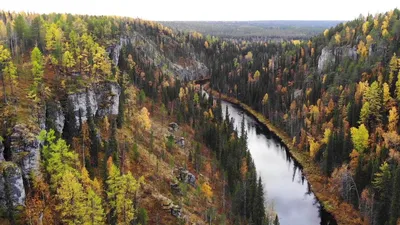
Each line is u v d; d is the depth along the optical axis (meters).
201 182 105.12
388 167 90.31
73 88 100.50
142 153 103.06
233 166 107.00
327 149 115.31
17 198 63.16
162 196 85.31
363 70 159.75
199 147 127.75
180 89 184.88
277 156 139.88
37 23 140.88
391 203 80.44
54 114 88.69
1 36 139.25
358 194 95.38
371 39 184.12
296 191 110.44
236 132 142.38
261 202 88.75
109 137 101.88
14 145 68.94
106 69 121.12
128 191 71.38
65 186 62.03
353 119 126.38
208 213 86.62
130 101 139.25
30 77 98.62
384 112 121.50
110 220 69.75
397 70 138.62
